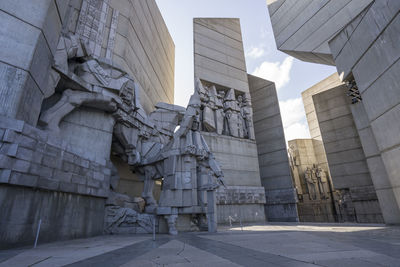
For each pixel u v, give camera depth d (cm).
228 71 3069
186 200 1192
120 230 1182
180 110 1983
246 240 766
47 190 807
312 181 3781
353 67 1596
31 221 725
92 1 1666
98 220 1120
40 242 751
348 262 387
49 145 826
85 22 1580
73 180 944
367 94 1456
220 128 2733
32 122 803
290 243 669
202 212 1239
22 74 733
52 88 983
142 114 1622
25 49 754
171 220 1159
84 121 1256
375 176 1744
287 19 2323
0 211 629
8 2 751
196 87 2719
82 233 980
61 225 862
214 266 370
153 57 2530
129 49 1873
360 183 2562
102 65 1328
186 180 1227
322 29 1942
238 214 2489
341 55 1730
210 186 1238
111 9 1783
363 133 1869
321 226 1616
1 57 706
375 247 573
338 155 2783
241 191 2561
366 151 1830
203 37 3059
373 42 1388
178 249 579
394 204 1605
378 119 1373
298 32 2181
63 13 972
